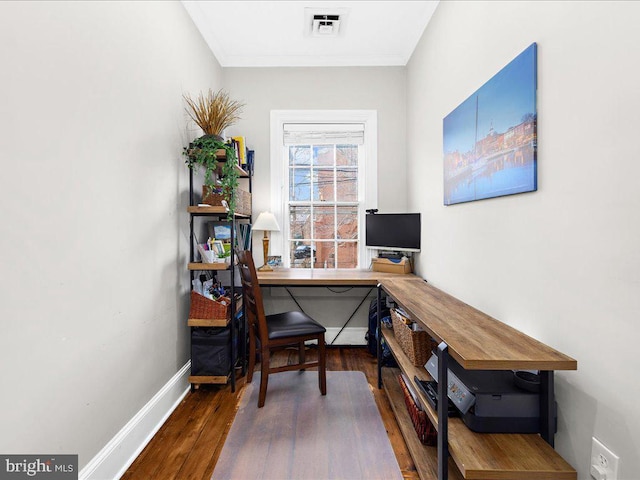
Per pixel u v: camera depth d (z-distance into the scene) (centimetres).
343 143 351
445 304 178
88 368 143
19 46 111
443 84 238
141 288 187
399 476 158
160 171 210
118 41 165
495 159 162
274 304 346
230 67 344
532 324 138
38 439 118
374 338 315
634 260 93
